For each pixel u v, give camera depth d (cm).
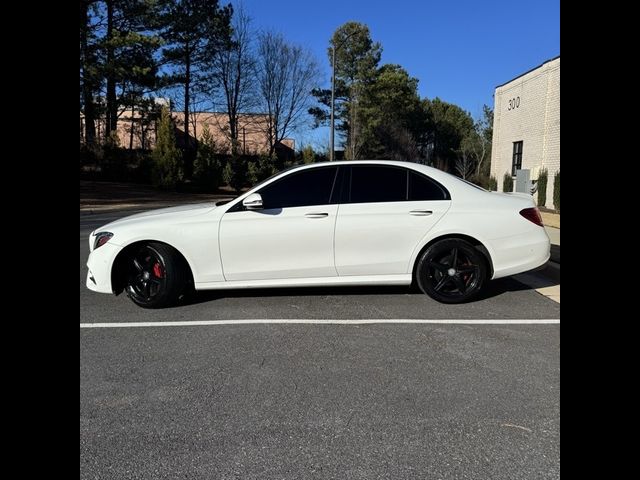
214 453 264
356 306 532
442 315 501
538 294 580
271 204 521
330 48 4844
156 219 519
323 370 369
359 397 326
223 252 513
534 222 530
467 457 259
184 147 4228
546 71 1680
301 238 512
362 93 4788
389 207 520
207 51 3772
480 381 349
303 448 268
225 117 4356
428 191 530
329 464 254
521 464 253
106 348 413
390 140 4809
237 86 4025
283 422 295
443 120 6141
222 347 417
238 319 491
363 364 380
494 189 2144
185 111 3862
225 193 3244
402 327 465
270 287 527
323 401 321
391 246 519
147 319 491
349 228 514
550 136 1659
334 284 525
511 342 424
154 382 350
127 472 248
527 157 1831
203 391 336
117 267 522
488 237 519
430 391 334
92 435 281
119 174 3150
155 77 3375
